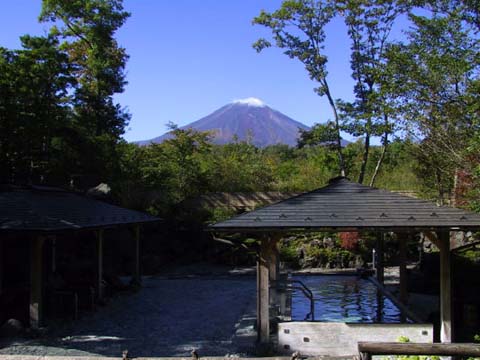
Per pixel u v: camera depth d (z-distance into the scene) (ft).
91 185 73.87
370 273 54.80
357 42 72.13
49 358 18.02
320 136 74.08
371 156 86.84
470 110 35.24
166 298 49.39
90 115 77.92
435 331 32.09
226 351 29.58
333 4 72.43
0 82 56.65
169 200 80.59
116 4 84.48
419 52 42.60
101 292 45.91
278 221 27.99
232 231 27.99
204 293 51.98
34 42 65.26
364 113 66.90
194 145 97.76
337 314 34.19
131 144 88.28
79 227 36.63
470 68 37.76
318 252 70.18
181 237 78.64
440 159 44.86
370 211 28.60
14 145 58.65
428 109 42.14
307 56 74.28
